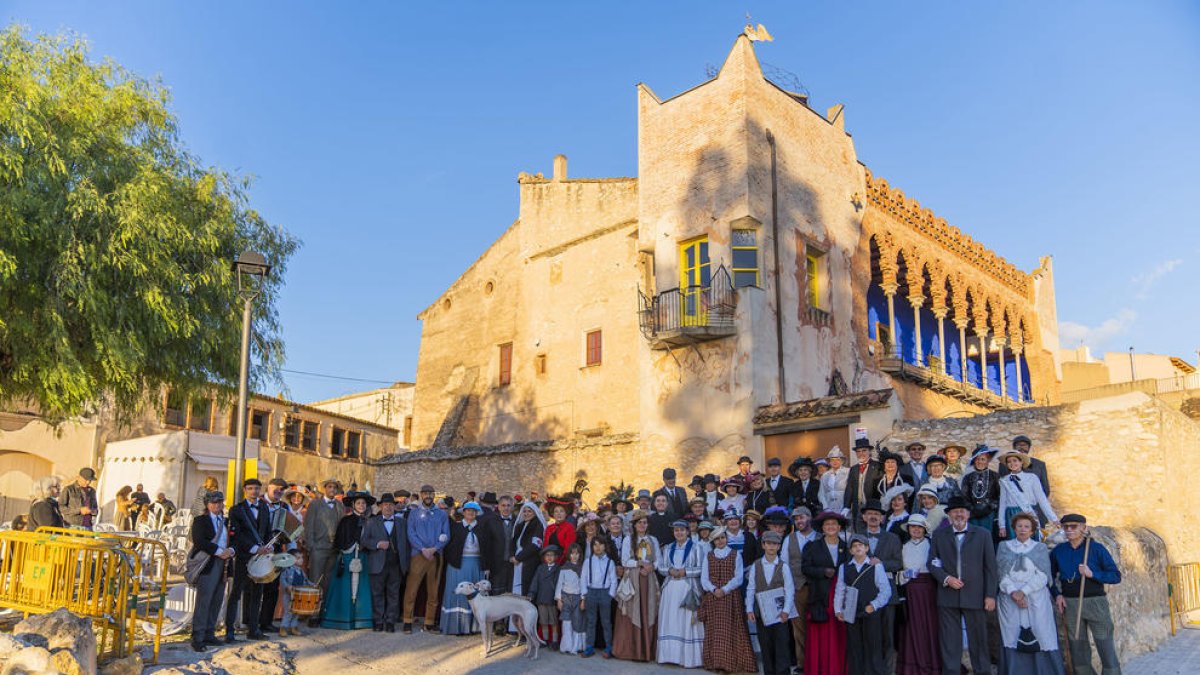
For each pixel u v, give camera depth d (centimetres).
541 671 1034
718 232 2184
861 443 1155
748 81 2223
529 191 3069
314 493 1499
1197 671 997
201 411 1708
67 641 802
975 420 1648
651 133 2416
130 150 1550
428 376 3316
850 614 911
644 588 1097
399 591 1337
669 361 2223
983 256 3192
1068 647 914
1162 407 1473
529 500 1281
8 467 2480
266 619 1227
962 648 898
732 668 1004
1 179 1347
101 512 2555
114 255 1409
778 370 2112
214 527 1069
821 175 2438
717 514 1233
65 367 1348
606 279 2733
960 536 895
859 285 2517
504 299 3092
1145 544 1217
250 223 1770
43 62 1516
